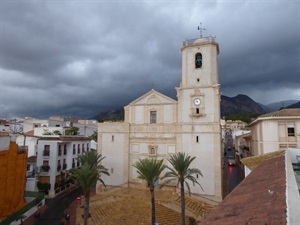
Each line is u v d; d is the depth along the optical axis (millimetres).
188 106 42688
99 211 36188
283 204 5203
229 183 52438
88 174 29391
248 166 13945
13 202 35188
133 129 45625
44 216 37719
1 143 33250
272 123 38688
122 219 32188
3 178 33062
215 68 43000
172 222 32156
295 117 37344
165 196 39188
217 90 41531
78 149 60938
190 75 43312
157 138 44000
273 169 8641
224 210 6199
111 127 46531
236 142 85812
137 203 36188
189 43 44312
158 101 44781
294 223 4348
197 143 41406
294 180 6559
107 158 46000
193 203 38125
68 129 73562
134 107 46281
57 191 50062
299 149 11156
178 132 42562
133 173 44875
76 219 35188
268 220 4750
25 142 55312
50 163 50375
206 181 40062
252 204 5934
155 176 29688
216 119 41000
